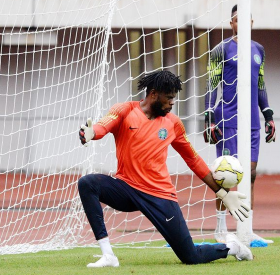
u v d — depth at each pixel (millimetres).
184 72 76000
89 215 20062
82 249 27219
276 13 76000
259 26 76000
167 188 20578
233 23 29281
